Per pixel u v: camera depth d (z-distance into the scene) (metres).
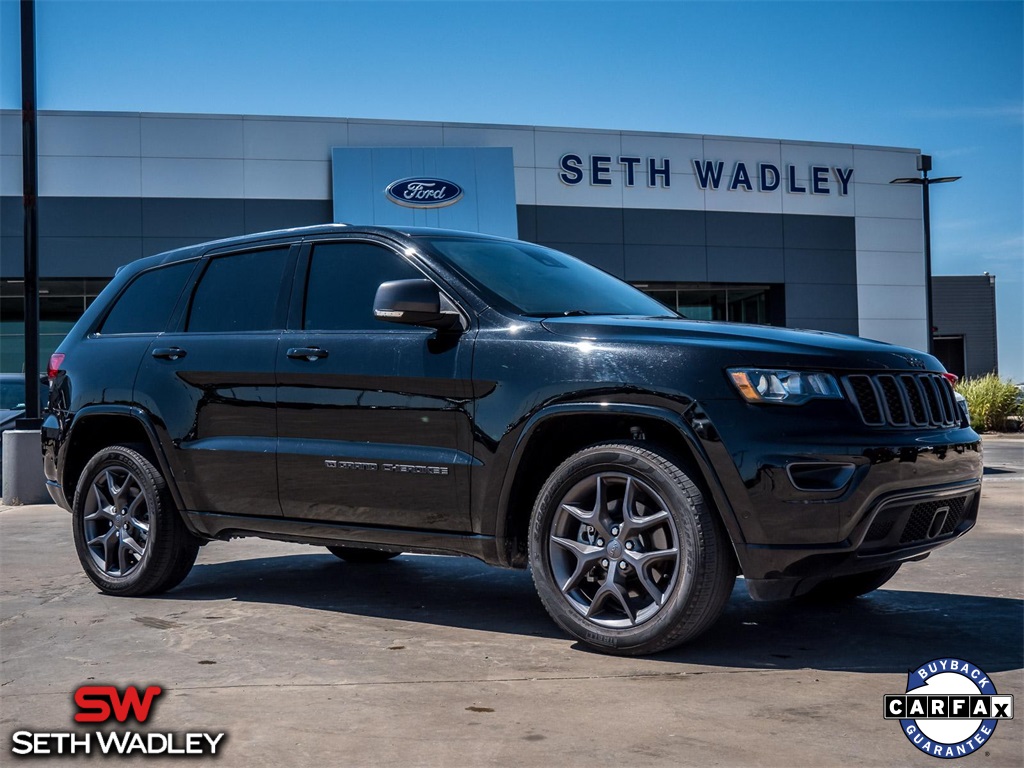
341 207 26.23
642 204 28.30
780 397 3.56
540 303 4.35
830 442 3.52
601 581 3.94
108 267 25.69
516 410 3.94
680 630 3.66
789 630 4.22
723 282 28.89
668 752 2.74
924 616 4.48
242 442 4.74
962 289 47.25
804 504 3.49
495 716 3.07
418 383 4.20
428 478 4.16
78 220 25.61
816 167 29.58
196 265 5.30
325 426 4.48
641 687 3.38
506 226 27.11
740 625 4.32
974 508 4.19
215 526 4.93
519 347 4.02
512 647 3.98
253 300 4.95
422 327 4.30
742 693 3.30
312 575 5.77
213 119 26.14
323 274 4.75
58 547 7.01
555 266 4.85
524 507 4.14
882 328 30.08
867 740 2.84
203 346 4.97
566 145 27.80
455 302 4.27
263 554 6.58
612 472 3.80
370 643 4.06
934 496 3.77
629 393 3.72
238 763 2.69
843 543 3.52
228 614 4.67
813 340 3.81
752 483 3.52
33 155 10.66
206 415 4.89
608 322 4.00
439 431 4.15
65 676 3.59
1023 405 22.97
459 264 4.42
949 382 4.16
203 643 4.08
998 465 14.11
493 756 2.72
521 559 4.15
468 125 27.30
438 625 4.41
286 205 26.45
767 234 29.19
